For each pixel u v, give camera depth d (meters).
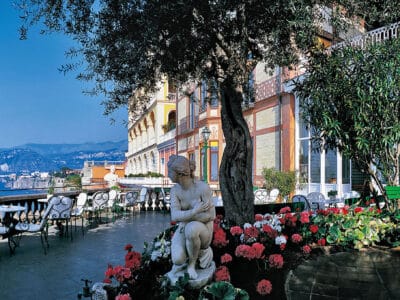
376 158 5.09
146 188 13.73
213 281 2.95
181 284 2.73
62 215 7.88
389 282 3.26
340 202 9.61
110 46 4.88
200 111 23.36
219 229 4.03
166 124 38.00
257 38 5.21
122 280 2.94
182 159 2.94
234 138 5.16
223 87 5.28
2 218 6.67
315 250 4.39
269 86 15.88
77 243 7.12
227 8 4.25
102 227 9.37
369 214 5.05
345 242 4.50
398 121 4.62
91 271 5.04
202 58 5.18
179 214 2.87
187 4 4.02
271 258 3.50
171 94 37.34
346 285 3.23
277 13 4.23
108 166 65.81
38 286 4.37
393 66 4.46
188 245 2.87
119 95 5.79
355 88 4.54
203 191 2.94
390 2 4.38
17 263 5.51
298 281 3.34
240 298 2.64
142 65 5.17
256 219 5.11
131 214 12.52
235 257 3.80
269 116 16.11
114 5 4.49
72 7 4.65
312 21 4.07
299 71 12.41
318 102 4.75
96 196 10.48
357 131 4.57
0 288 4.30
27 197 9.55
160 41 4.57
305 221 4.58
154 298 2.83
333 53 4.89
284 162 14.55
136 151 53.38
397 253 4.26
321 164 12.70
